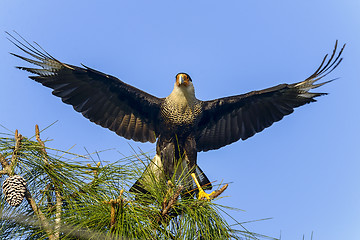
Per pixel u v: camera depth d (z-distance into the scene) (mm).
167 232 6387
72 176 6781
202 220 6488
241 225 6469
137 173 6949
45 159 6805
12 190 6203
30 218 6250
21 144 6836
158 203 6758
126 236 5973
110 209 6316
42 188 6750
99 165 6992
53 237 6086
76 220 6203
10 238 6184
